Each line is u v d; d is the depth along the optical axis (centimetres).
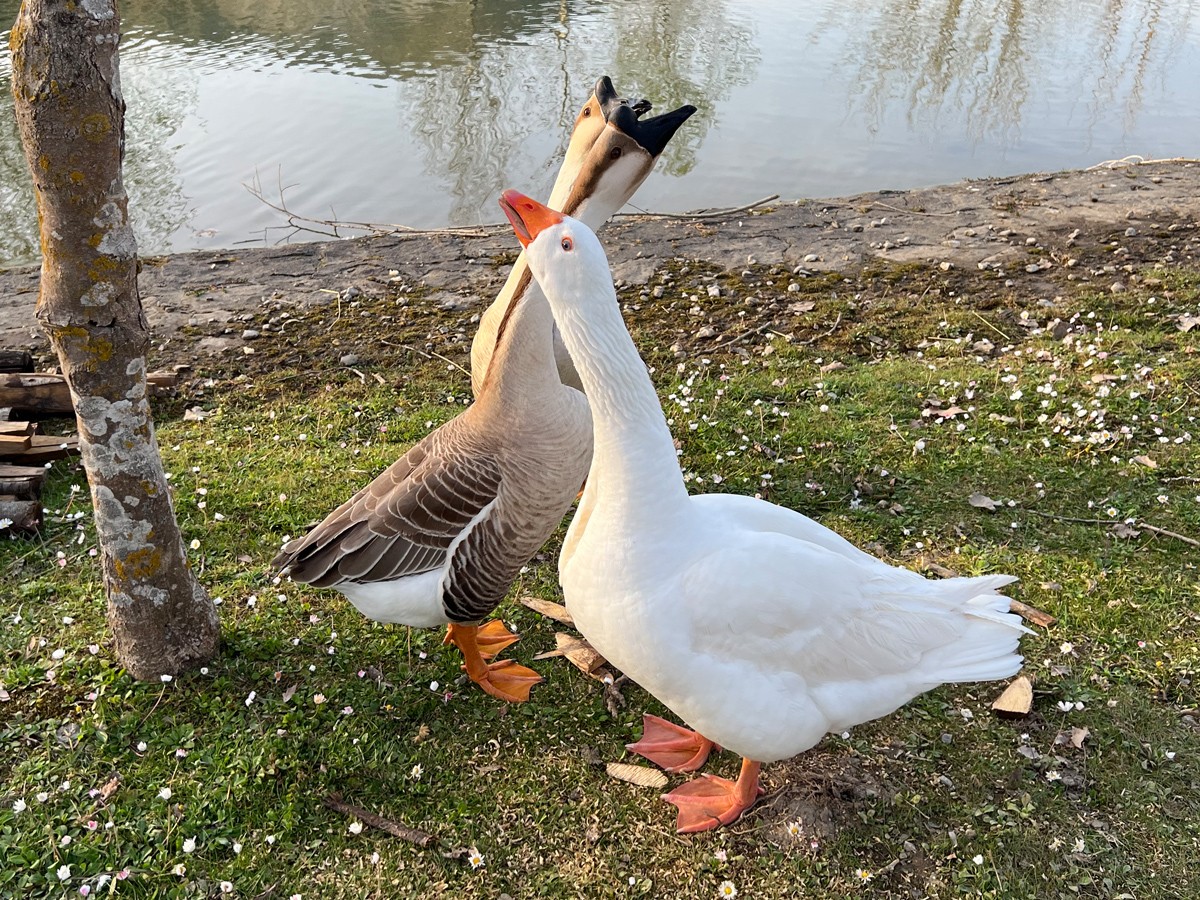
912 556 155
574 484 129
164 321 248
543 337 121
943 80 602
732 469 179
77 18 96
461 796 114
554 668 136
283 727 122
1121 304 239
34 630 137
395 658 136
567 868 106
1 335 236
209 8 721
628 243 300
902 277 267
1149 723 123
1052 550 155
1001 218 310
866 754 120
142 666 126
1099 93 572
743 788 111
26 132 99
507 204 102
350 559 121
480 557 123
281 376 220
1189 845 108
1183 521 160
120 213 106
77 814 110
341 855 107
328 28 677
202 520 163
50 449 177
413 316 252
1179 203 314
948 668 104
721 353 227
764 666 100
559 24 712
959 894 103
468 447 124
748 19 752
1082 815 111
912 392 202
